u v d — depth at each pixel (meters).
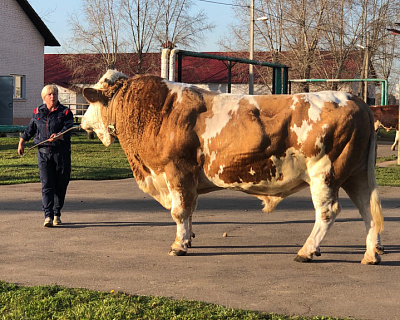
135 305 5.16
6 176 15.41
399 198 12.06
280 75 28.45
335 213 6.89
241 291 5.73
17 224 9.11
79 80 63.03
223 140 6.99
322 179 6.78
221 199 11.83
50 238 8.16
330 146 6.73
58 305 5.18
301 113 6.79
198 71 62.62
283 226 9.13
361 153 6.84
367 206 7.01
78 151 24.36
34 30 37.19
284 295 5.61
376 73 61.66
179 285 5.93
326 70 51.19
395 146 29.95
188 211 7.29
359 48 51.00
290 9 48.97
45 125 9.04
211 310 5.06
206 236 8.41
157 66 60.50
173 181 7.21
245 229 8.90
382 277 6.30
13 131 32.03
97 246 7.70
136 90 7.43
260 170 6.93
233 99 7.14
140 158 7.57
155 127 7.27
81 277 6.20
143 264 6.80
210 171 7.14
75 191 12.78
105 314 4.92
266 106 6.98
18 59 36.12
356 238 8.27
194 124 7.12
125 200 11.55
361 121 6.77
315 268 6.67
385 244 7.93
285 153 6.84
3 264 6.74
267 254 7.34
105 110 7.69
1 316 4.93
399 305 5.34
